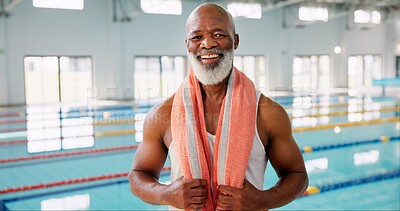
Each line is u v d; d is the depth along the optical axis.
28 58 12.23
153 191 1.10
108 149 6.04
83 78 13.33
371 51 17.61
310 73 16.86
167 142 1.19
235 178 1.06
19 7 11.41
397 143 6.33
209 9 1.09
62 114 9.73
